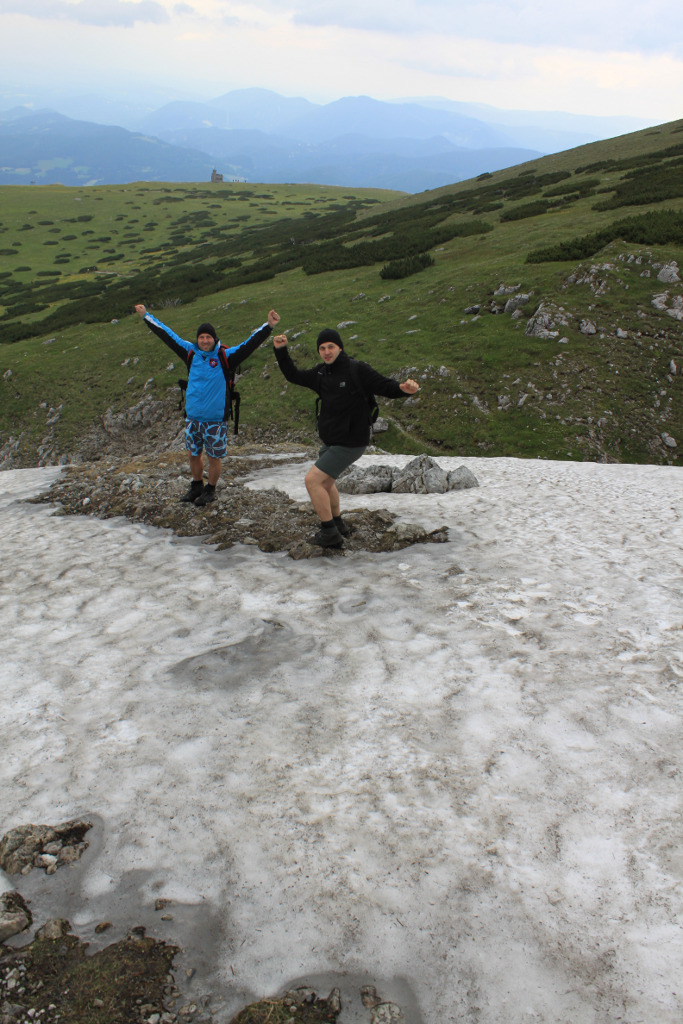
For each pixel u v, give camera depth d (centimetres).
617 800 305
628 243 3094
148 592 597
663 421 2331
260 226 8175
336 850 286
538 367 2553
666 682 401
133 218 9256
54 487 1107
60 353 3809
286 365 607
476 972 231
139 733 375
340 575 622
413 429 2438
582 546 706
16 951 251
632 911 249
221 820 307
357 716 384
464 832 292
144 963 243
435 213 5584
